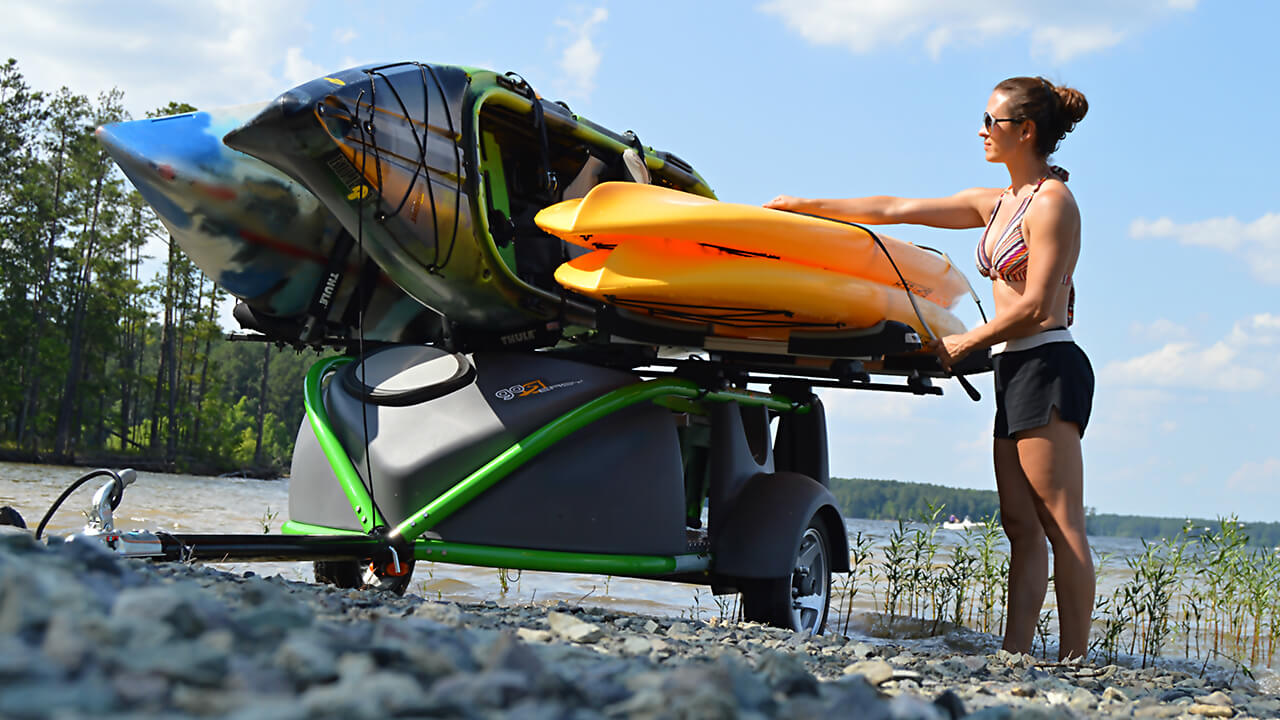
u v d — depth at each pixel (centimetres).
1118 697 312
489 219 542
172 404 5516
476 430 440
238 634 146
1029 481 425
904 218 510
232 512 1420
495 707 128
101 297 5391
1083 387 419
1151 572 720
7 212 5188
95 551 198
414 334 585
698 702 134
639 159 640
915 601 813
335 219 539
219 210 529
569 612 366
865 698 169
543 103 586
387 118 471
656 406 490
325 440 461
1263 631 859
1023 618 448
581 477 454
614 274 463
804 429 635
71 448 5338
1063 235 408
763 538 504
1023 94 434
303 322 562
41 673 105
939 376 538
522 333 527
